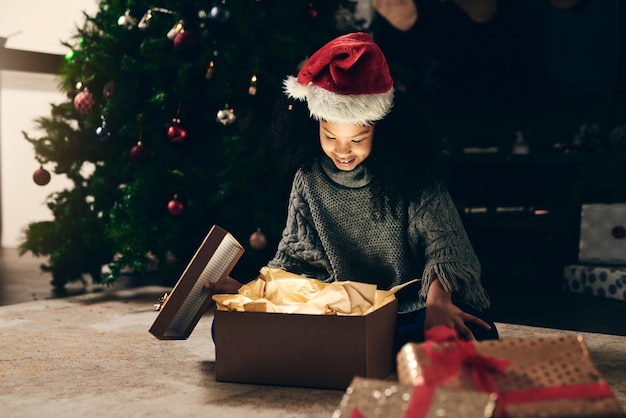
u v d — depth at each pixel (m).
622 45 3.60
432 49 4.02
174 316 1.66
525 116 4.10
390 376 1.70
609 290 3.11
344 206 1.81
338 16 3.67
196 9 3.04
